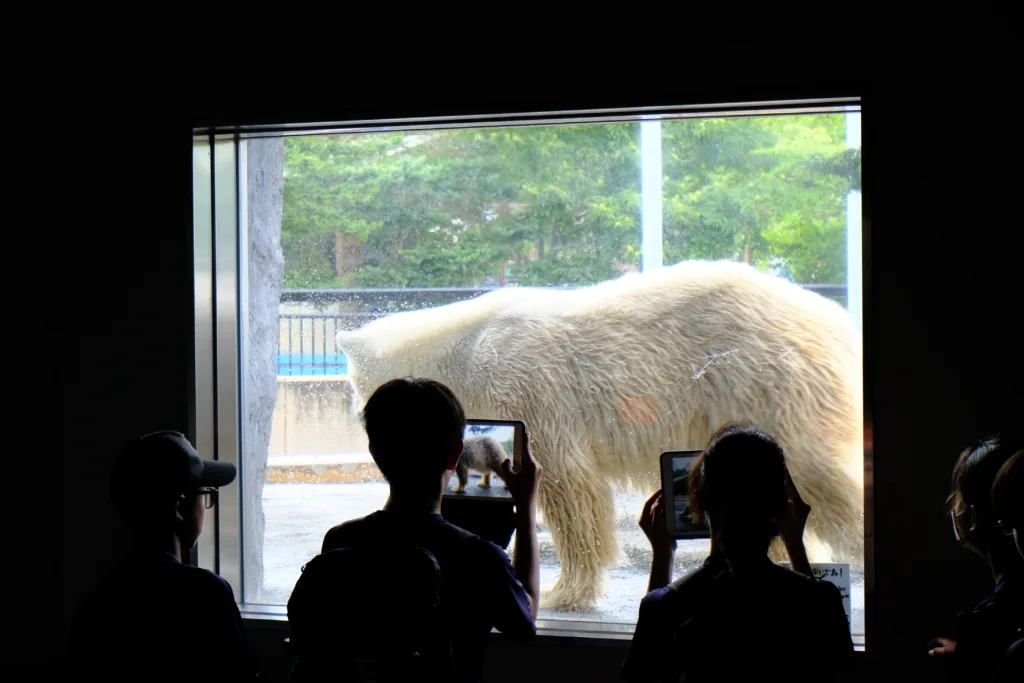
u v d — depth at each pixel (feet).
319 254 14.29
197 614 5.10
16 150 9.37
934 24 7.75
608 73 8.38
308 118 8.99
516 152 14.46
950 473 7.75
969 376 7.75
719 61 8.18
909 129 7.80
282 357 13.82
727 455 5.06
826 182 13.60
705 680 4.79
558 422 12.50
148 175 9.32
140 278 9.34
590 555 12.13
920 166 7.79
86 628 5.06
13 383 9.44
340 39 8.88
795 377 11.72
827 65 7.97
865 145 7.88
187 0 9.18
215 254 9.72
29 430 9.44
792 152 13.75
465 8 8.62
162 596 5.10
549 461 12.42
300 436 13.58
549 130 14.35
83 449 9.42
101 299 9.40
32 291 9.42
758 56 8.10
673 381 12.18
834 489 11.34
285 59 9.00
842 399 11.66
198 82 9.19
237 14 9.09
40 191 9.41
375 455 5.43
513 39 8.54
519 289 13.67
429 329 13.46
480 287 14.73
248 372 10.82
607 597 11.82
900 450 7.81
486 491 7.07
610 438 12.37
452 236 14.65
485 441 7.07
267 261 11.67
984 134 7.71
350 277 14.30
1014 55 7.64
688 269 12.85
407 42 8.75
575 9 8.41
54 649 9.46
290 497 13.43
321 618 4.72
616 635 8.39
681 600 5.11
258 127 9.23
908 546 7.80
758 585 4.85
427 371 13.21
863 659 7.82
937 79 7.76
